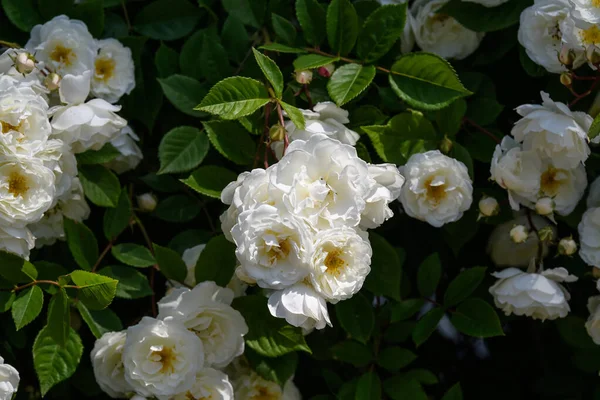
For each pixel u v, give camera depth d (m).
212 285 1.15
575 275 1.26
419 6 1.27
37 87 1.17
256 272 1.06
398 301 1.21
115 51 1.23
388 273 1.17
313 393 1.32
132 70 1.24
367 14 1.25
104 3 1.27
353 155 1.07
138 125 1.30
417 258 1.31
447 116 1.21
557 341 1.36
